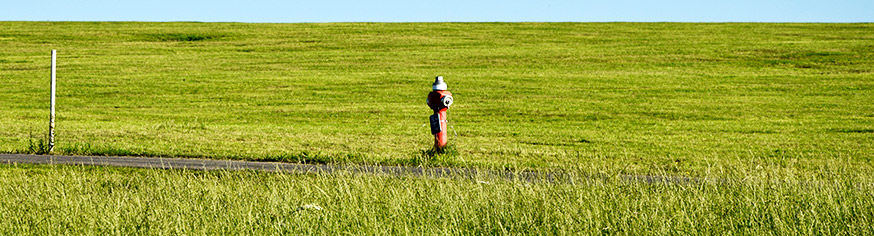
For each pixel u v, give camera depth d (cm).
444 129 1488
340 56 4656
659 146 1986
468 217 778
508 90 3472
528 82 3697
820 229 735
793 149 1938
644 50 4831
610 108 2997
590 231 730
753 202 809
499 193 852
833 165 1097
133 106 3086
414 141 2073
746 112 2883
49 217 780
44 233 746
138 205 822
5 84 3562
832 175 986
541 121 2692
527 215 779
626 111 2923
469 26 6291
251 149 1703
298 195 885
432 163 1394
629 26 6334
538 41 5372
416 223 770
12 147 1622
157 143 1828
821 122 2609
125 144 1756
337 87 3569
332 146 1881
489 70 4109
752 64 4247
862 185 923
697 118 2755
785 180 943
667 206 806
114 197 880
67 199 851
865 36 5453
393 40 5412
